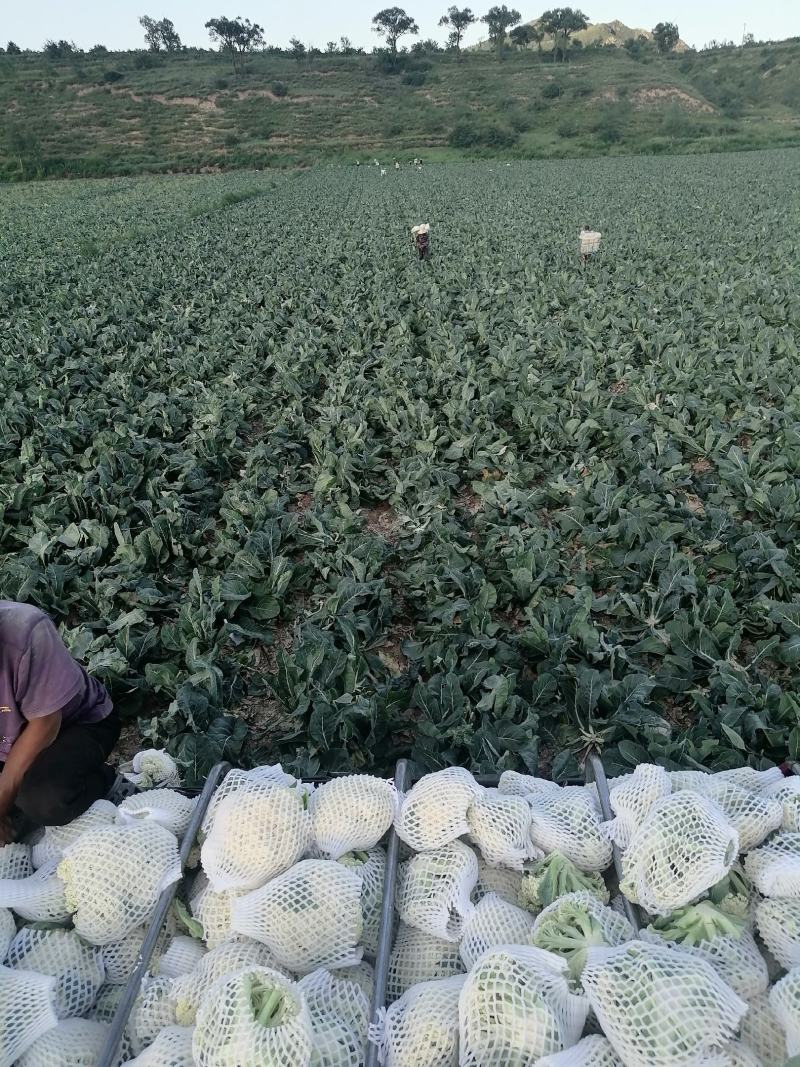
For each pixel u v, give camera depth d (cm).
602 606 655
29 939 301
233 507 845
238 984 248
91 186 6569
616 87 10994
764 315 1558
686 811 290
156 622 707
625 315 1587
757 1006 260
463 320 1722
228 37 14175
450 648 575
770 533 759
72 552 752
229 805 316
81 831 344
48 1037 265
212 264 2475
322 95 11075
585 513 792
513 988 244
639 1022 233
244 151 8806
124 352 1487
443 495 851
